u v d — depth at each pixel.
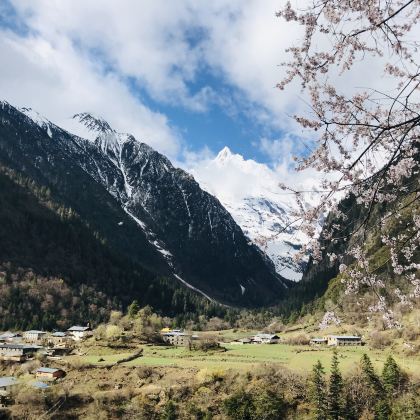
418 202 9.36
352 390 72.69
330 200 10.21
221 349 125.50
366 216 10.00
